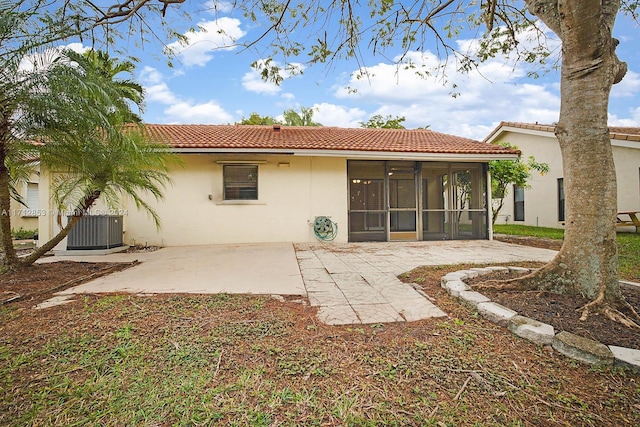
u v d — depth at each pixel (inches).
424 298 140.2
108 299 135.4
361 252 280.4
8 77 150.6
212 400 68.1
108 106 174.1
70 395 69.6
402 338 99.0
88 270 200.7
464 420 62.5
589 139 121.5
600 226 119.3
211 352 89.2
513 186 587.8
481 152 349.7
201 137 363.6
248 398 68.9
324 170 359.9
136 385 73.3
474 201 382.0
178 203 336.2
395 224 371.6
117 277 181.8
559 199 497.0
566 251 128.0
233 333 101.8
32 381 74.9
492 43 210.5
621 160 410.0
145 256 261.9
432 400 68.6
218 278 179.0
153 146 235.1
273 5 178.5
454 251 286.0
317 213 358.3
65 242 272.8
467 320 113.7
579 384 74.5
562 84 130.4
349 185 366.9
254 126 490.6
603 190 119.6
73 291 150.6
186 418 62.4
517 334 100.1
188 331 102.8
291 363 83.4
